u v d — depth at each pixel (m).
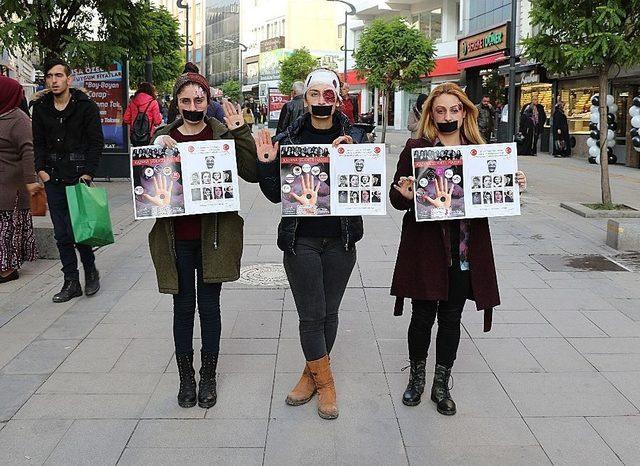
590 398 4.20
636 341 5.14
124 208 10.82
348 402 4.15
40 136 5.92
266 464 3.46
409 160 3.96
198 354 4.87
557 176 15.86
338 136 3.94
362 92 47.72
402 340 5.17
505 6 27.16
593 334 5.28
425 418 3.95
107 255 7.77
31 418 3.92
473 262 3.88
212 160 3.84
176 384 4.38
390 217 10.06
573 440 3.70
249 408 4.06
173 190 3.81
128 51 11.32
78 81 13.77
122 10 10.39
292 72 47.28
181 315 4.05
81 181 5.74
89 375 4.51
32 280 6.77
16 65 17.67
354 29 47.66
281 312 5.77
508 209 3.79
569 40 10.28
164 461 3.48
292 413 4.00
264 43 69.19
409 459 3.51
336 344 5.08
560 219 10.16
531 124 21.47
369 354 4.90
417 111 12.75
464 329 5.39
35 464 3.45
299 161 3.78
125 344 5.05
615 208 10.65
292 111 8.77
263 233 9.00
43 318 5.62
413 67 25.05
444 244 3.83
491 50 27.00
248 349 4.97
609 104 18.11
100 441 3.68
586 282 6.71
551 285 6.60
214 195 3.85
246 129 3.97
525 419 3.94
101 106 13.88
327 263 3.98
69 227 6.03
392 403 4.14
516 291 6.39
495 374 4.55
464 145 3.78
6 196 6.54
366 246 8.20
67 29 10.39
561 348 5.00
